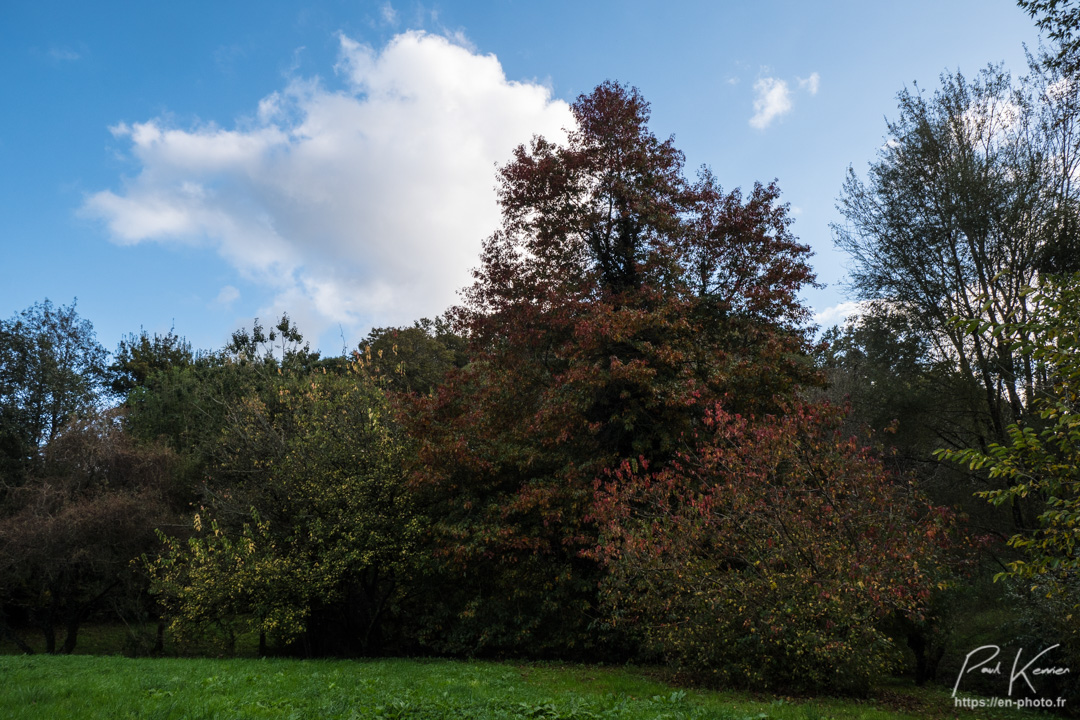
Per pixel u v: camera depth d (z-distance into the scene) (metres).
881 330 22.22
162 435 27.91
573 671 13.48
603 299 18.05
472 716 7.46
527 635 16.42
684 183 19.53
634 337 17.33
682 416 16.39
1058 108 19.39
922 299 21.33
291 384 25.67
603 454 17.20
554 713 7.71
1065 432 7.34
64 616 23.52
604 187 19.16
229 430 22.98
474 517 17.20
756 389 16.84
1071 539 7.27
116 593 22.44
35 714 6.66
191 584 16.97
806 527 10.98
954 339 20.59
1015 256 19.66
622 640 15.91
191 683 9.36
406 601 19.20
